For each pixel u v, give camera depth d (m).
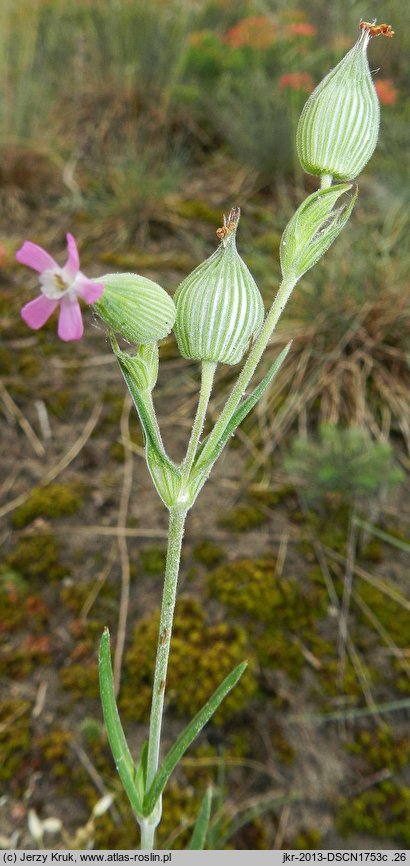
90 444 0.15
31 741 0.11
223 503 0.14
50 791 0.11
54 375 0.16
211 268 0.06
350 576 0.13
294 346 0.16
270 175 0.21
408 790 0.11
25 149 0.21
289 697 0.12
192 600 0.13
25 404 0.16
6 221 0.20
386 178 0.20
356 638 0.13
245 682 0.12
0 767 0.11
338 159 0.06
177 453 0.15
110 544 0.14
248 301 0.06
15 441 0.15
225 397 0.16
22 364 0.16
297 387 0.16
